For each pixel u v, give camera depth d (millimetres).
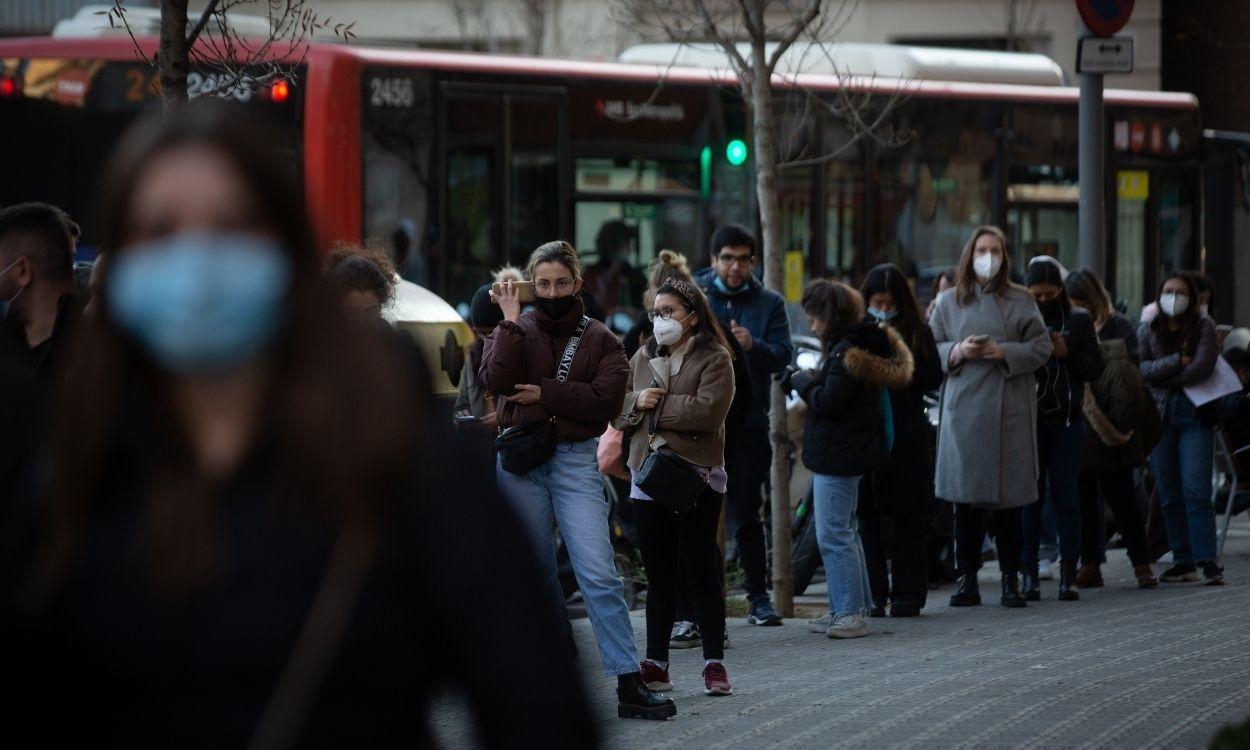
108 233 5746
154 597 5582
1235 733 12836
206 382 5785
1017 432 28922
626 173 45062
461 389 26594
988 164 52781
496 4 84312
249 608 5582
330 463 5660
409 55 41188
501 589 5762
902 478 28453
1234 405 32094
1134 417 31297
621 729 19375
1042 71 54625
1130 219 56125
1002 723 19203
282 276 5738
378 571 5695
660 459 21125
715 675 21453
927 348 28578
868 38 82250
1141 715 19469
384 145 40562
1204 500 32375
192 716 5551
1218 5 81188
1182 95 57719
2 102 41031
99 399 5805
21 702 5727
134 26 42438
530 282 20891
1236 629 26328
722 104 46594
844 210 49219
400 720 5723
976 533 30219
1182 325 32375
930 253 51375
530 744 5672
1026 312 28953
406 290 30219
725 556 31641
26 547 5781
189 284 5566
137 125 6039
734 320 28250
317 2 84688
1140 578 32125
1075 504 30469
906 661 23906
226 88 22562
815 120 48406
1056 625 27250
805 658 24469
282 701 5559
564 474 20562
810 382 26203
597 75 44562
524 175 43250
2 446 6648
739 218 47000
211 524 5648
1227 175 58312
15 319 15289
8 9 75938
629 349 25734
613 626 20172
